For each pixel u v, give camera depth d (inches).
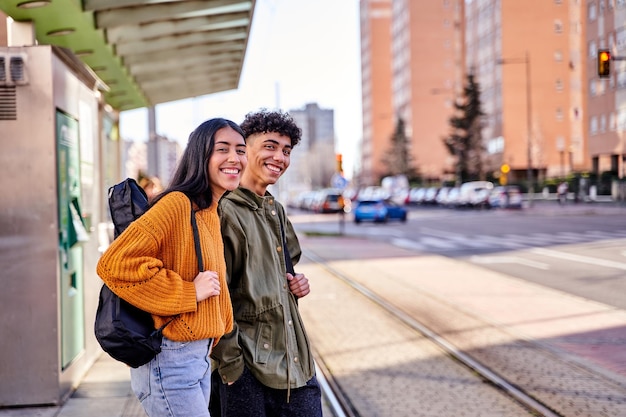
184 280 111.2
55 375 221.0
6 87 216.5
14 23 279.1
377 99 5969.5
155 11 319.3
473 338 334.0
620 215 1566.2
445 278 569.0
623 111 2148.1
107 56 374.9
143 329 108.2
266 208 134.0
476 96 3029.0
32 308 219.5
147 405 112.2
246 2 334.3
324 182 5565.9
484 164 3046.3
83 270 260.8
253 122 137.8
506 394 240.8
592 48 2292.1
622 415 215.6
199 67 484.7
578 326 360.8
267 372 126.4
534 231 1121.4
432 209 2561.5
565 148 3038.9
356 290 507.5
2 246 217.6
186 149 117.1
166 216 110.0
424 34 4788.4
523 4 3009.4
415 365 283.9
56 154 220.5
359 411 223.8
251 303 128.0
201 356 113.3
